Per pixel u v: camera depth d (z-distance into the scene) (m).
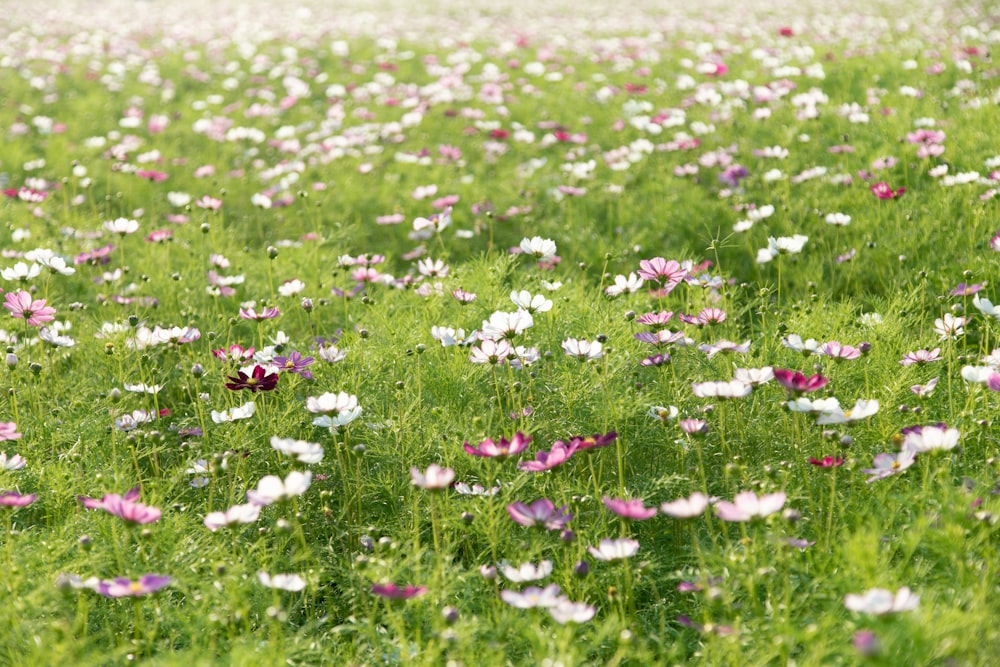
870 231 4.89
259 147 8.27
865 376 3.22
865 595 1.92
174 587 2.57
